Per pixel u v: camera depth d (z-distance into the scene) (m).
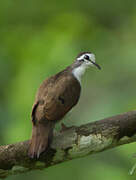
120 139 9.40
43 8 18.11
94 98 14.77
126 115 9.42
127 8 17.97
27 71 14.26
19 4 17.83
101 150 9.43
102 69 15.35
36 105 9.87
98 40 16.41
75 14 17.55
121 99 14.26
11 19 17.62
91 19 17.72
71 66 11.66
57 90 10.20
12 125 13.02
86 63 11.80
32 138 9.28
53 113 9.65
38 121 9.55
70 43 15.25
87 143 9.29
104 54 15.75
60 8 18.17
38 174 13.06
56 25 16.88
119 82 14.85
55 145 9.25
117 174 12.70
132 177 12.66
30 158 9.16
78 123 13.99
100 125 9.36
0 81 14.64
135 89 14.52
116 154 12.95
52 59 14.57
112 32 17.16
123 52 15.48
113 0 18.02
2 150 9.16
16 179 12.86
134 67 14.93
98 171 12.90
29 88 13.62
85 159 13.22
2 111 13.37
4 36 16.78
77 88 10.74
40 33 16.48
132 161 12.65
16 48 15.72
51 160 9.30
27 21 17.70
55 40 15.55
